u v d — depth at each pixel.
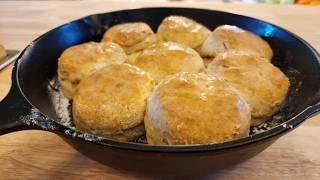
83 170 0.19
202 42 0.29
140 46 0.29
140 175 0.19
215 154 0.14
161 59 0.24
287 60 0.26
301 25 0.39
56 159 0.20
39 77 0.23
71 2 0.46
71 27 0.28
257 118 0.22
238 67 0.23
